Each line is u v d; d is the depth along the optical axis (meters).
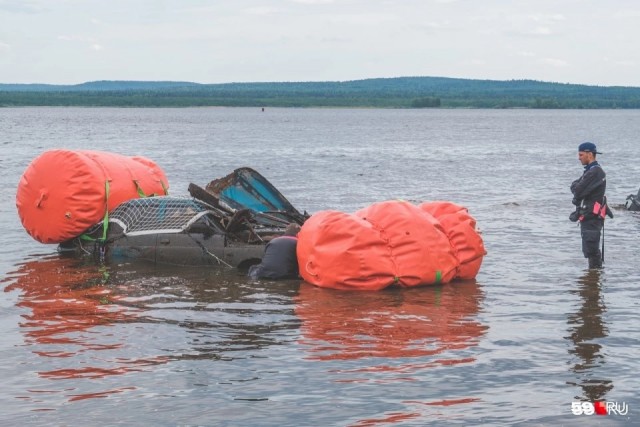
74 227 15.02
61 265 14.34
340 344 9.46
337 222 12.47
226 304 11.46
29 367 8.66
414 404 7.62
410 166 40.25
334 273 12.23
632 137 86.19
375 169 37.75
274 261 13.09
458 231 13.05
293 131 95.12
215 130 94.31
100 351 9.22
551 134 94.25
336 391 7.94
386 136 83.62
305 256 12.65
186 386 8.10
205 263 14.20
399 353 9.11
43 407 7.56
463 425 7.15
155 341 9.61
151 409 7.52
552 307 11.27
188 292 12.23
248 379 8.28
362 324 10.34
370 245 12.24
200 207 14.81
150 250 14.44
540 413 7.41
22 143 58.62
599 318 10.65
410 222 12.55
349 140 72.44
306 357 8.98
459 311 11.04
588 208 13.96
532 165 42.06
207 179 30.98
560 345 9.41
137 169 16.20
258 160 42.97
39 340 9.64
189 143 61.94
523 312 10.99
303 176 33.12
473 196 26.44
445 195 26.61
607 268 14.09
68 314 10.88
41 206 15.13
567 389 8.00
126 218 14.86
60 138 68.31
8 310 11.09
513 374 8.42
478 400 7.72
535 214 21.47
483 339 9.66
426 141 72.56
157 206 14.88
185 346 9.41
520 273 13.70
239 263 14.05
